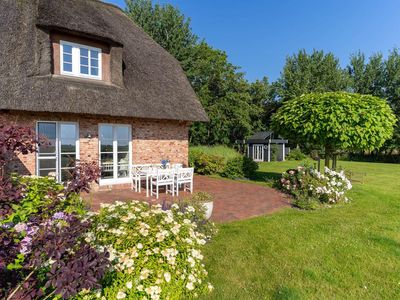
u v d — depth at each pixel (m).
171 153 13.59
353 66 41.84
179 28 30.50
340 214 8.23
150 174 10.27
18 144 2.52
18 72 9.31
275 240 5.93
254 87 41.12
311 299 3.88
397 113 36.78
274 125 13.01
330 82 39.91
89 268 2.32
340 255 5.29
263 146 33.97
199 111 14.23
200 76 32.53
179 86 14.83
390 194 11.73
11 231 2.48
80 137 10.73
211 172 18.09
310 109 10.93
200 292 3.86
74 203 3.39
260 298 3.85
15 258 2.32
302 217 7.80
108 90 11.20
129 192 11.03
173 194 10.42
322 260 5.07
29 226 2.64
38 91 9.33
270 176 17.08
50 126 10.12
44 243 2.36
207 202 6.84
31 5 10.83
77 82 10.66
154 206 4.89
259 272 4.58
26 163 9.65
